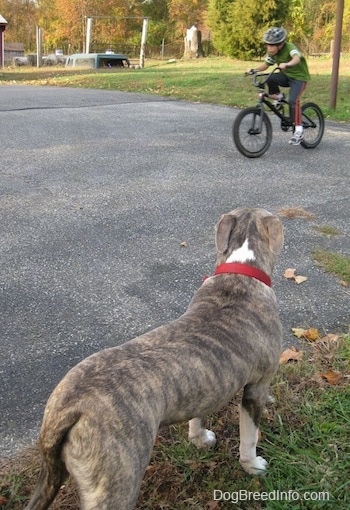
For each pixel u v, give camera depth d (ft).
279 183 16.62
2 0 109.81
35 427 6.84
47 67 66.23
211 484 6.21
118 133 22.35
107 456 4.53
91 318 9.21
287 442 6.70
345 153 20.31
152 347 5.25
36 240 12.08
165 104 29.99
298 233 12.96
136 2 96.73
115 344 8.54
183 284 10.43
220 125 24.34
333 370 7.98
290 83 19.26
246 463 6.32
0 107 28.09
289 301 9.98
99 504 4.57
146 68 55.16
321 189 16.25
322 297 10.16
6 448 6.51
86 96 32.83
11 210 13.70
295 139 19.57
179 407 5.11
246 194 15.52
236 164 18.38
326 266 11.30
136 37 94.89
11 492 5.94
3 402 7.23
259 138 19.22
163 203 14.55
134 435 4.66
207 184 16.24
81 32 94.27
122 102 30.48
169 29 97.19
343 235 13.01
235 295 6.16
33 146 19.97
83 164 17.83
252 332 5.86
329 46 73.36
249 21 55.47
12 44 85.25
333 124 25.55
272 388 7.54
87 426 4.56
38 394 7.39
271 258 6.59
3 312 9.30
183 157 18.95
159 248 11.91
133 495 4.72
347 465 6.39
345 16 63.72
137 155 19.06
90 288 10.16
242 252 6.44
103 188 15.57
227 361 5.48
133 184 16.01
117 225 13.02
